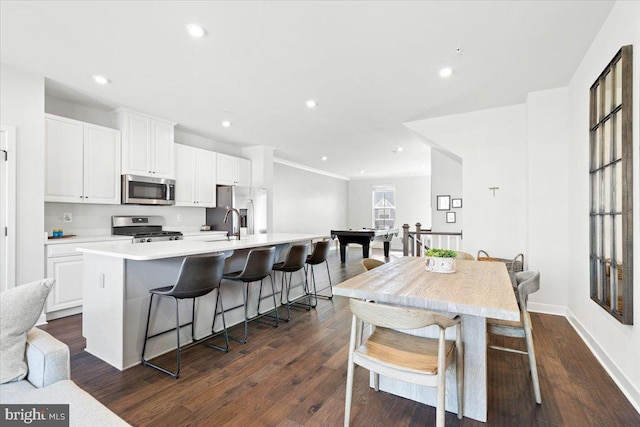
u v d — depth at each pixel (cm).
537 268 348
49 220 361
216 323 296
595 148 251
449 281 185
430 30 231
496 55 268
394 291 161
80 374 216
